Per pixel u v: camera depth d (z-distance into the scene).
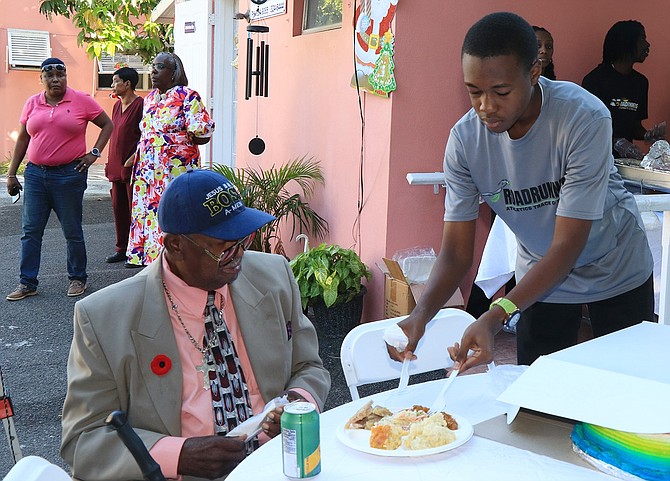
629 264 3.07
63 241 9.25
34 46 15.54
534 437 2.03
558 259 2.59
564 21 5.76
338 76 5.99
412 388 2.40
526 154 2.74
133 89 8.03
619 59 5.72
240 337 2.48
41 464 1.66
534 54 2.42
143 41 14.39
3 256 8.31
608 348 2.18
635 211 3.10
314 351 2.67
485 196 2.95
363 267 5.50
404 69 5.25
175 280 2.38
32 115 6.57
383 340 2.65
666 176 4.66
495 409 2.21
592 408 1.85
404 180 5.38
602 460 1.83
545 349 3.24
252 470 1.87
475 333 2.28
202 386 2.38
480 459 1.88
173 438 2.24
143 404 2.30
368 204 5.61
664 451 1.75
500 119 2.46
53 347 5.49
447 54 5.33
